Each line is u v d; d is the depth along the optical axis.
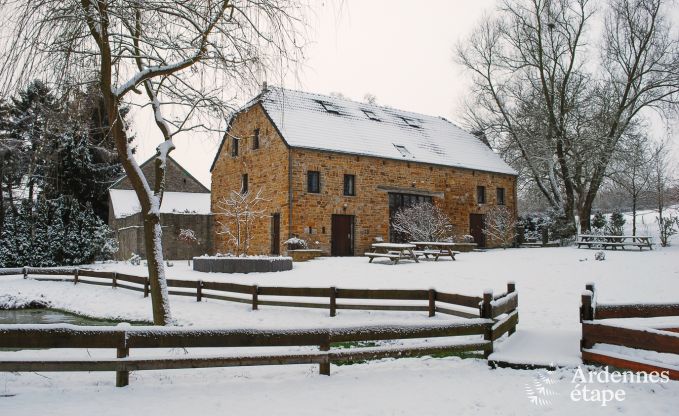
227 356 5.98
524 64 29.12
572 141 28.33
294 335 6.28
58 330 5.54
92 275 16.64
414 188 25.55
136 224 24.69
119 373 5.84
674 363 6.28
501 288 12.88
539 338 7.77
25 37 6.35
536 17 28.12
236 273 16.64
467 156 28.78
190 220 26.31
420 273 15.52
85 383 6.02
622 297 11.30
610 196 44.09
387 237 24.53
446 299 10.04
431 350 6.80
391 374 6.53
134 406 5.21
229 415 5.00
